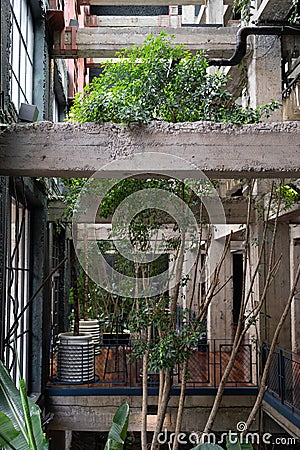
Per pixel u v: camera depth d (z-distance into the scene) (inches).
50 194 322.7
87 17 526.6
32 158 174.6
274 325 332.2
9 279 230.8
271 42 331.3
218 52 354.3
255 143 174.6
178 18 523.8
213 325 458.0
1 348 186.5
